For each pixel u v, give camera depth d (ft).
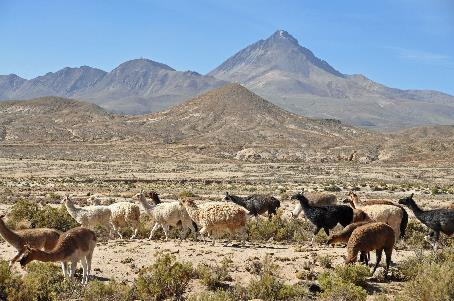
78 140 505.25
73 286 45.34
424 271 43.78
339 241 52.80
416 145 451.53
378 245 50.08
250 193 163.32
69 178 217.77
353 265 48.93
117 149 439.63
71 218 82.53
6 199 132.36
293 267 55.42
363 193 170.81
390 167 336.29
